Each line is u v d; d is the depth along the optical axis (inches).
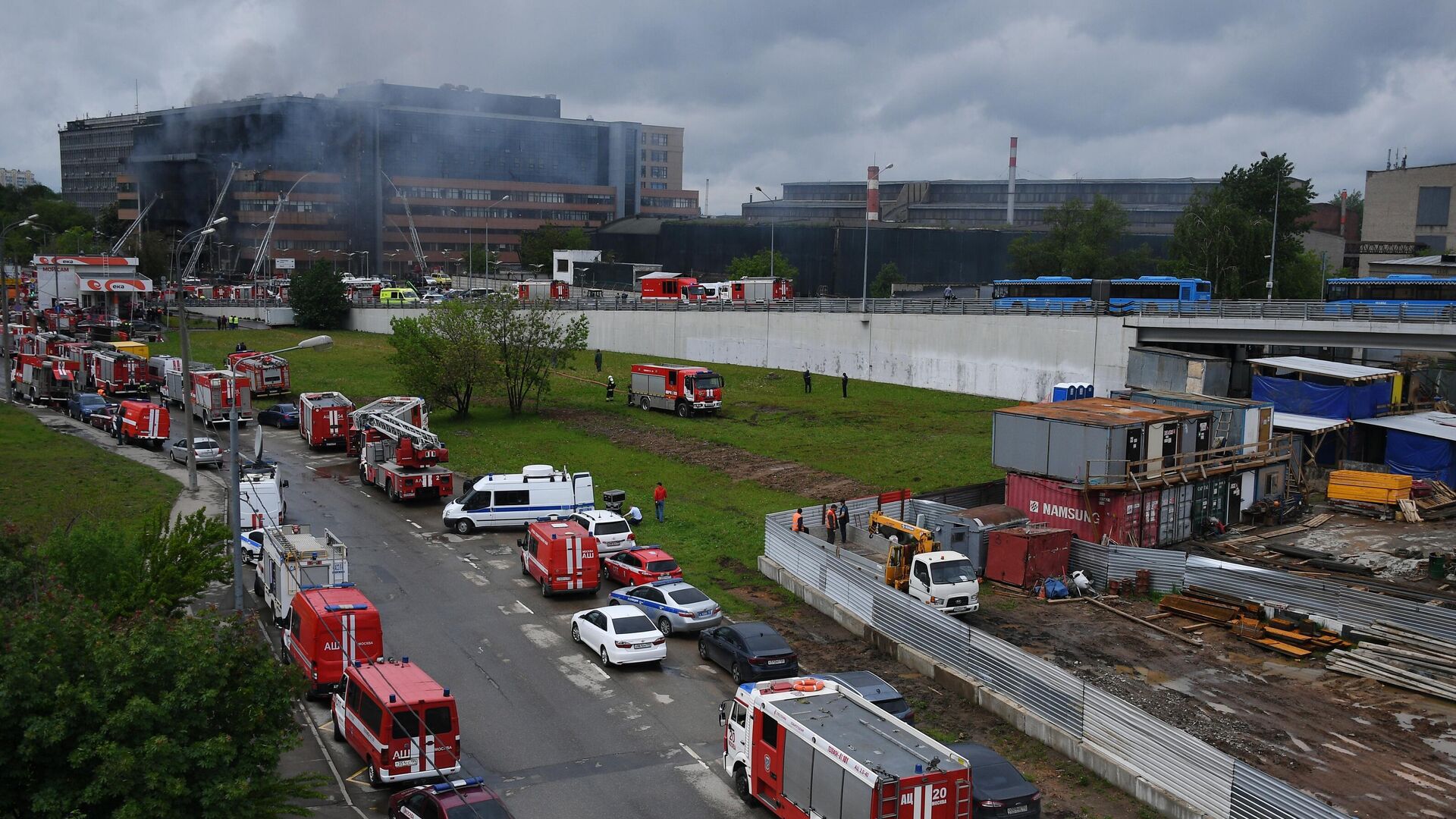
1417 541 1609.3
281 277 6722.4
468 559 1576.0
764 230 5915.4
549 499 1756.9
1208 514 1660.9
